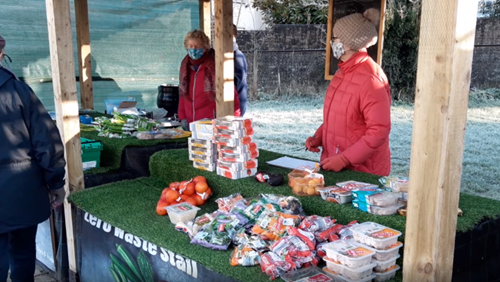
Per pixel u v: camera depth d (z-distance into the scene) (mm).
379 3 3291
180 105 4434
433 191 1393
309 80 10445
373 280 1644
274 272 1642
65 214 2842
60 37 2672
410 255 1483
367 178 2365
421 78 1372
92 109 5430
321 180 2189
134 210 2477
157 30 6051
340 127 2594
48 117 2281
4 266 2262
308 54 10312
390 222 1806
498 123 7492
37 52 5312
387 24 9359
